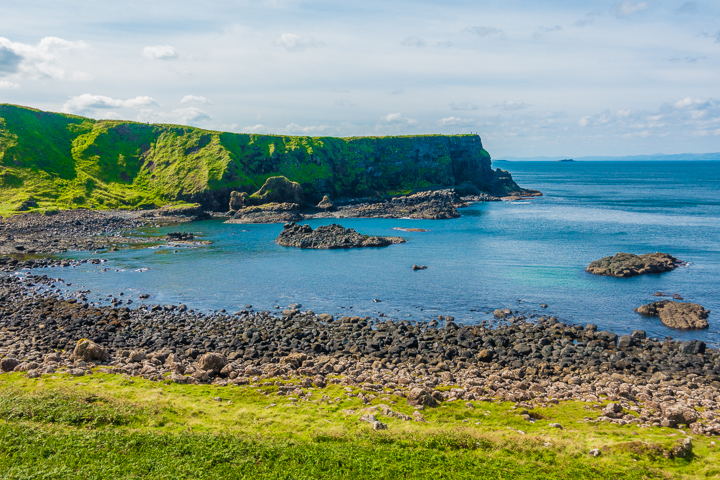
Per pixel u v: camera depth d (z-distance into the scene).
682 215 166.62
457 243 116.31
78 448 25.36
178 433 27.42
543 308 65.88
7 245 105.25
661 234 126.25
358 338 52.97
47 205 155.88
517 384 38.00
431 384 38.19
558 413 32.41
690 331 57.03
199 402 32.34
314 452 25.78
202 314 62.22
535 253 103.25
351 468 24.59
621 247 108.94
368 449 26.44
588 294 72.25
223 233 132.75
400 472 24.33
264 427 29.09
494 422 30.56
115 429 27.61
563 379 41.31
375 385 36.44
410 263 94.31
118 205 169.62
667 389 37.50
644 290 74.12
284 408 31.78
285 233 123.38
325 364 41.91
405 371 42.16
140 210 168.25
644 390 37.38
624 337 52.06
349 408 32.16
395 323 58.81
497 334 55.09
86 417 28.72
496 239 121.44
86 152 195.88
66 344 46.75
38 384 33.66
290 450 25.98
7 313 59.50
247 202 175.50
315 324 58.41
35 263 89.25
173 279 80.69
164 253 103.69
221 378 38.12
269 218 156.88
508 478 23.95
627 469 24.66
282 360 42.94
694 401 35.00
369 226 145.88
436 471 24.45
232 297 70.56
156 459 24.73
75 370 37.09
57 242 110.88
